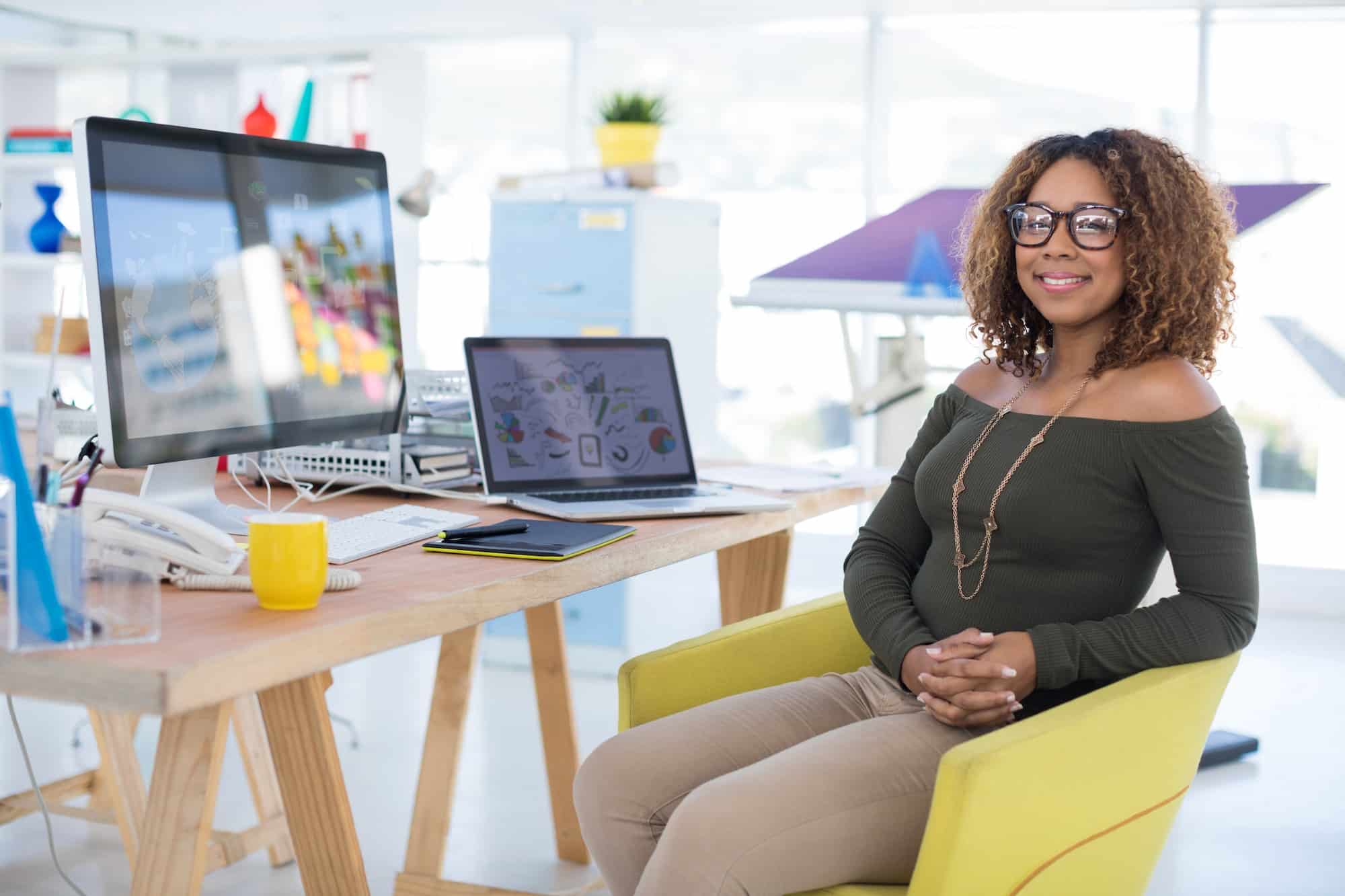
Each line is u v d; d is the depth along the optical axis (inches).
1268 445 210.2
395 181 209.6
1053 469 64.9
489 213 171.5
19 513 47.0
